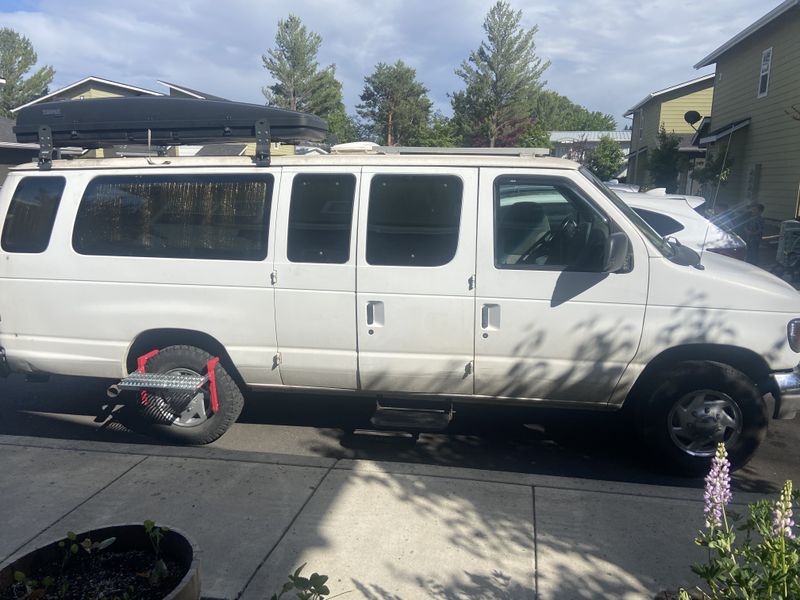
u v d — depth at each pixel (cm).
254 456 489
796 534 343
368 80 7388
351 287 495
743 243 877
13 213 540
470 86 5778
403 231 491
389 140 7388
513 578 349
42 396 668
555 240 484
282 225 503
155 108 547
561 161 496
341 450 543
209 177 516
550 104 8294
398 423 500
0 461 479
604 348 479
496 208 487
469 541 382
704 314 470
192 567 265
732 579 264
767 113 2245
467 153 566
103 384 707
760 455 541
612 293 475
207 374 519
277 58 6028
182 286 515
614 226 478
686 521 404
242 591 338
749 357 478
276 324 508
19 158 2644
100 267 524
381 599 333
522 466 518
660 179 2733
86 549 272
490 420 611
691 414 484
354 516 407
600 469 513
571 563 362
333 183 500
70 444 508
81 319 531
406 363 498
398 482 451
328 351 507
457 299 486
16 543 376
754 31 2223
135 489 439
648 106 4100
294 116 526
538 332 482
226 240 512
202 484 446
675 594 336
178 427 536
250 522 400
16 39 6091
